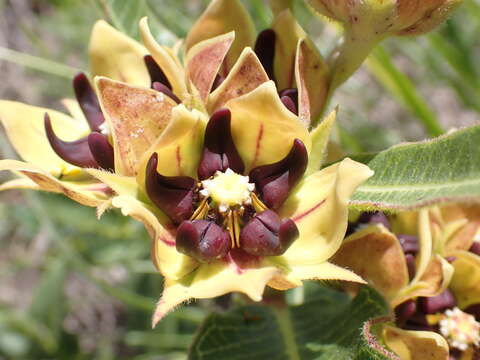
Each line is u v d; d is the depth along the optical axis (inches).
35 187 4.0
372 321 3.9
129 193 3.7
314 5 4.2
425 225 4.2
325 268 3.6
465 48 7.6
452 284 4.5
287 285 3.5
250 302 4.6
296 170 3.8
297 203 3.8
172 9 7.7
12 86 8.8
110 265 7.5
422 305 4.4
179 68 3.9
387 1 4.0
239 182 3.8
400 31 4.1
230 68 4.3
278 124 3.7
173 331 7.1
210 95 3.8
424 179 3.8
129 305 7.5
